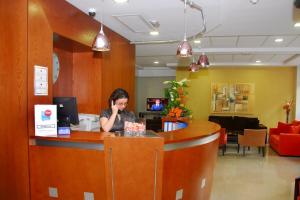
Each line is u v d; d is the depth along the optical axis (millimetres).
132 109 5684
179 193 2713
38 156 2645
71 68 4086
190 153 2768
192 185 2857
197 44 6211
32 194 2688
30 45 2674
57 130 2729
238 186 4676
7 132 2734
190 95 10055
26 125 2656
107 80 4340
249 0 3279
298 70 9125
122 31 4781
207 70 9969
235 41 5812
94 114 4043
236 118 9430
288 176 5293
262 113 9711
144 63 9867
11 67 2686
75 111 2771
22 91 2658
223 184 4781
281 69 9562
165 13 3775
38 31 2779
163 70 11258
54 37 3262
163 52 7246
